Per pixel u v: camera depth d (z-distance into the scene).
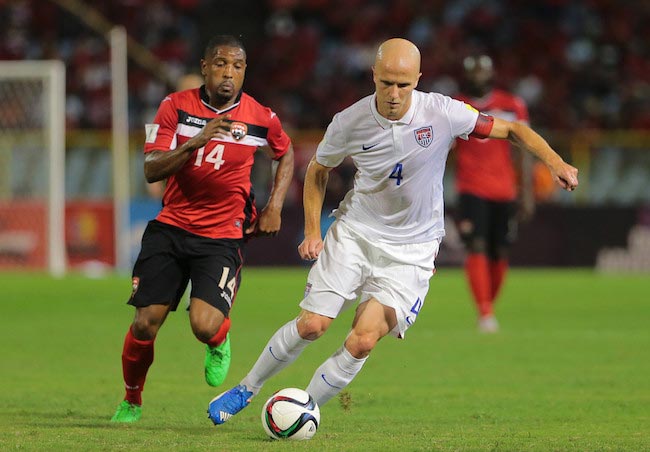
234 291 23.81
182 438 20.75
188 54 101.56
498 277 46.69
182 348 39.31
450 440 20.67
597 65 101.25
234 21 105.31
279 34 103.31
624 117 96.56
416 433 21.92
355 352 20.86
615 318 51.59
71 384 30.36
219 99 23.62
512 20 103.88
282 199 24.69
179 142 23.73
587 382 31.34
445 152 21.56
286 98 98.88
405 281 21.39
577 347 40.16
